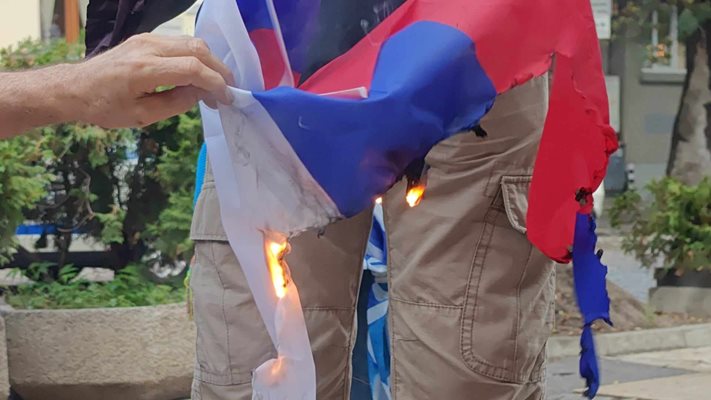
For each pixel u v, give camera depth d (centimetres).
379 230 242
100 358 416
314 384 150
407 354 197
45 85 136
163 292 466
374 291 249
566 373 531
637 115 1511
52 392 417
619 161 1474
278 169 143
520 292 194
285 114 140
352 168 142
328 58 160
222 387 198
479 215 190
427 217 192
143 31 201
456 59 150
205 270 202
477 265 191
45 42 501
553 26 165
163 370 423
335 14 161
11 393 413
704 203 720
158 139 488
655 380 511
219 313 196
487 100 155
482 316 191
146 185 494
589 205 168
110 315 417
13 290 478
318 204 144
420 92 147
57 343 415
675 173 817
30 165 452
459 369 191
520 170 191
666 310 725
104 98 134
